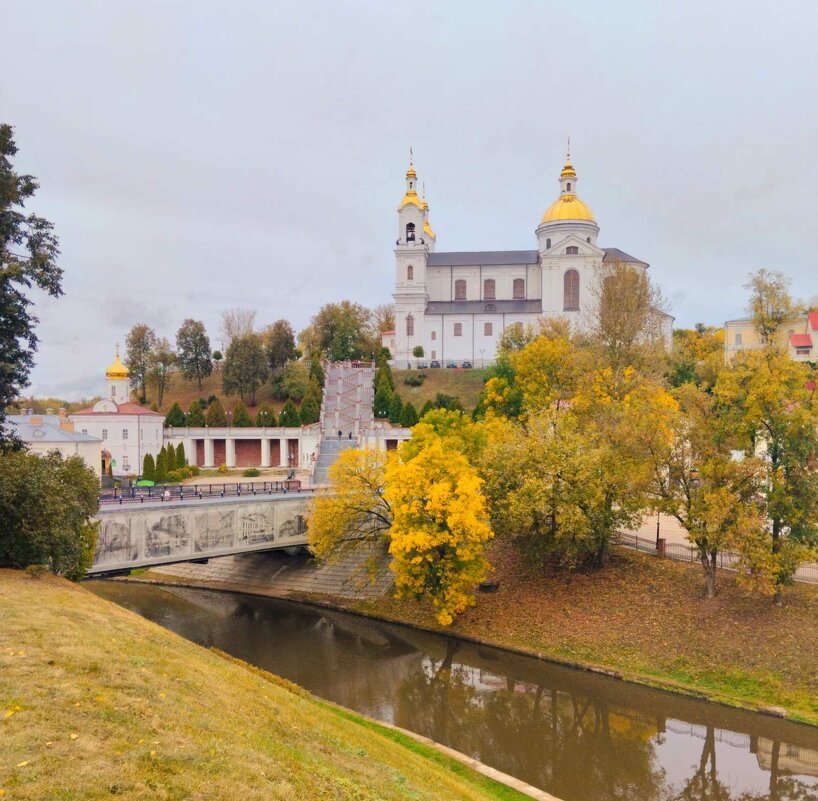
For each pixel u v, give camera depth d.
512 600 47.62
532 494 43.50
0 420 35.44
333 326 134.88
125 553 44.06
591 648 41.03
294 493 56.69
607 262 113.31
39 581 29.16
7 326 34.09
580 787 28.25
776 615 38.03
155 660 21.05
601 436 48.84
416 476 43.75
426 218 143.38
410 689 37.91
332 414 103.12
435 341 122.75
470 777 26.81
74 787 12.26
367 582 54.91
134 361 127.75
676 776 29.14
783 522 38.09
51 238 35.38
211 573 63.34
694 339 112.44
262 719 19.44
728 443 38.62
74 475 35.81
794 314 65.06
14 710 14.69
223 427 101.25
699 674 36.81
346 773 17.55
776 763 30.02
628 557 47.84
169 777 13.59
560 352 72.94
